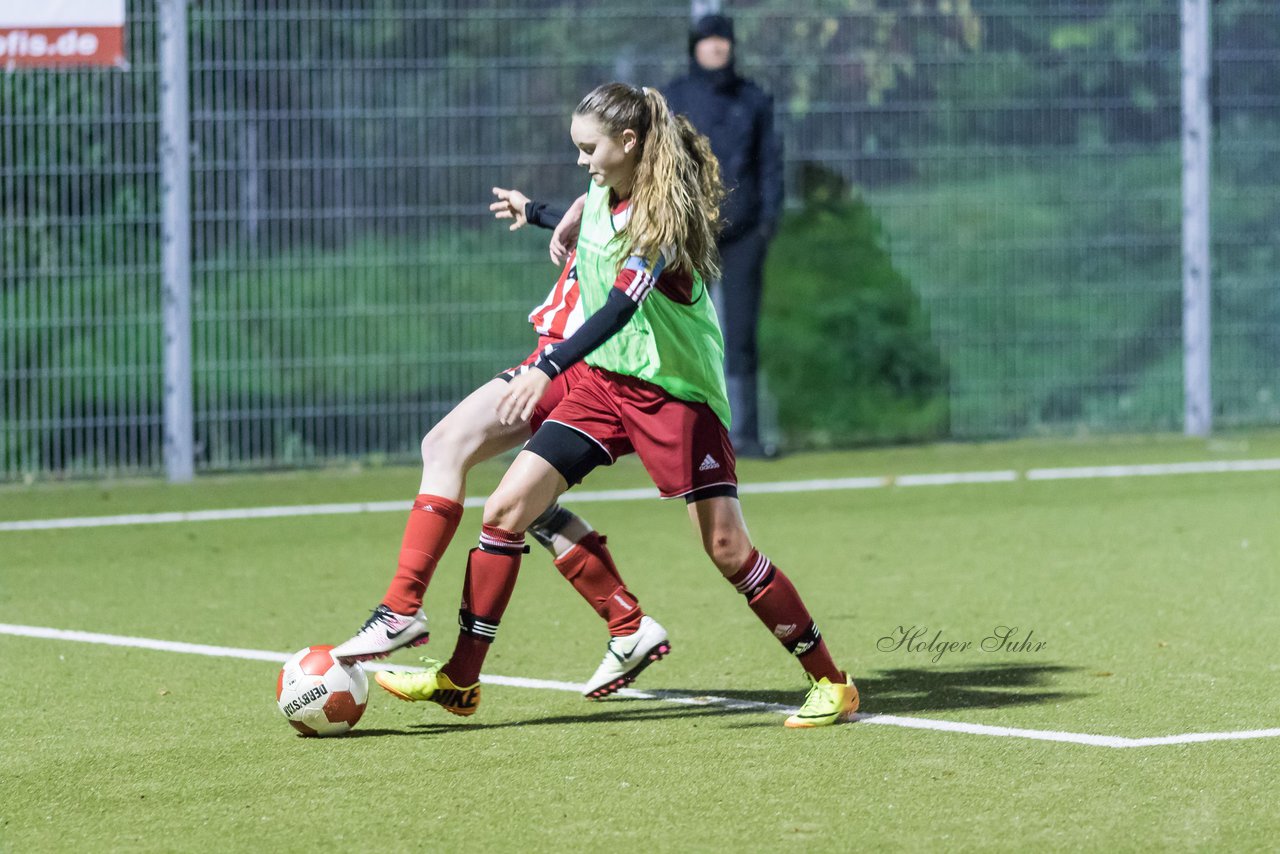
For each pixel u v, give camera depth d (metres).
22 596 28.53
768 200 43.72
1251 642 23.61
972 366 48.88
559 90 45.41
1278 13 50.94
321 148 44.16
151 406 43.75
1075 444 48.69
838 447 48.12
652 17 45.94
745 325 44.91
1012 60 48.62
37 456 43.34
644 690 21.23
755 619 25.80
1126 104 49.41
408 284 44.88
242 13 43.44
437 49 44.62
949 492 40.06
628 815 15.70
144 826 15.59
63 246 43.12
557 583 29.12
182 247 43.28
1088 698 20.36
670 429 18.89
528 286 45.44
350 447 44.94
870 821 15.44
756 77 47.16
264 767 17.58
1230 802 15.90
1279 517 35.56
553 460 19.09
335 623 26.05
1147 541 32.84
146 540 34.62
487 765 17.56
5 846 15.05
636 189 18.41
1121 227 49.59
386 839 15.07
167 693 21.20
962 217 48.50
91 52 42.44
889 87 47.94
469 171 44.97
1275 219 51.06
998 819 15.44
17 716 19.97
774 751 18.00
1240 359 51.06
